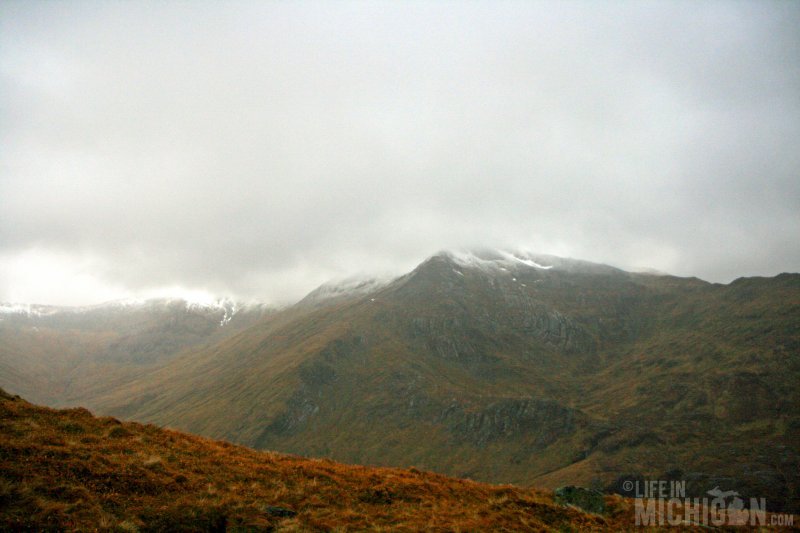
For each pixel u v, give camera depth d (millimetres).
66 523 16438
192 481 22422
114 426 26781
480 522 25141
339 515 23062
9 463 18703
